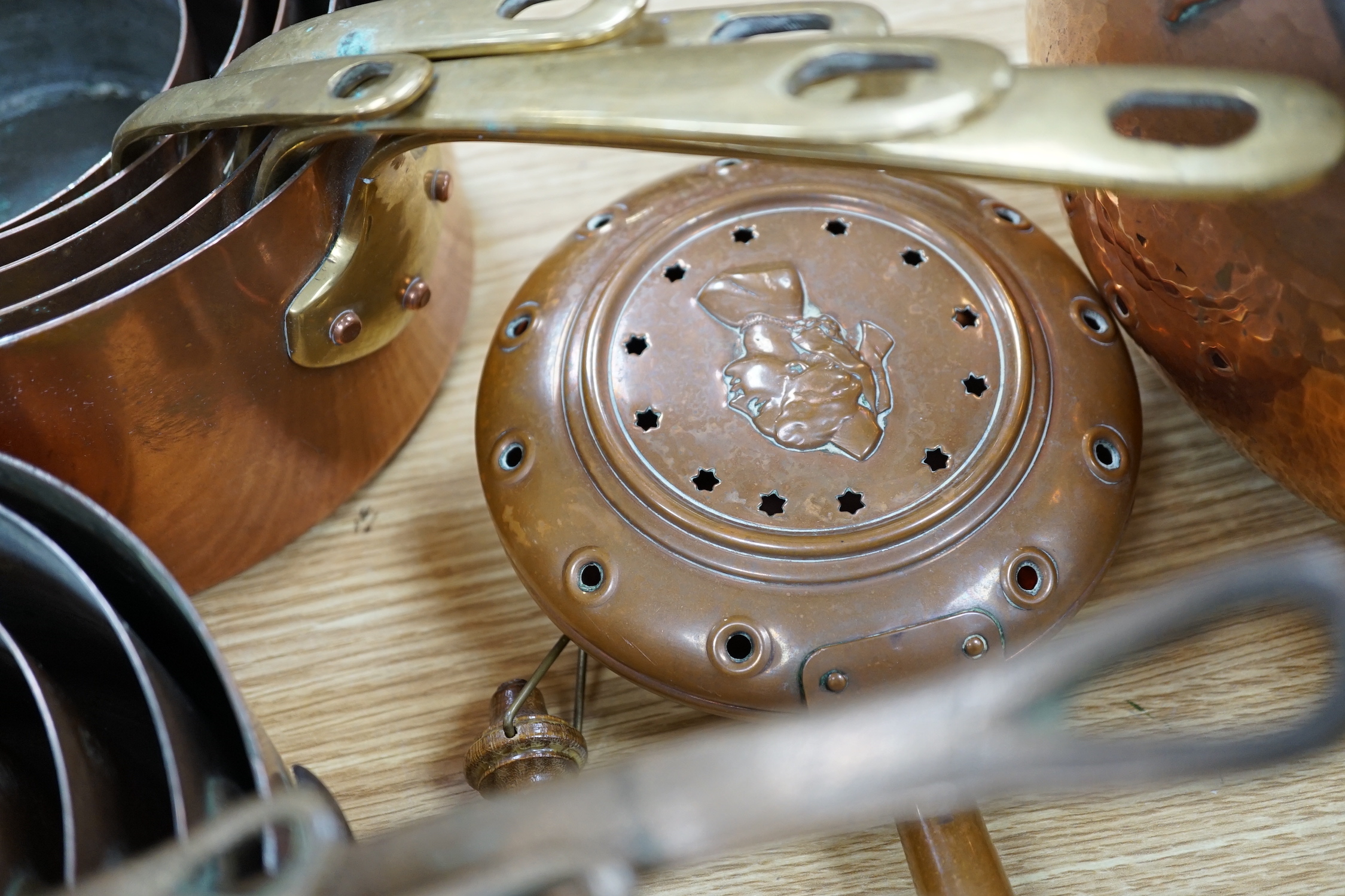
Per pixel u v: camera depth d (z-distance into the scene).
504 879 0.36
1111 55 0.46
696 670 0.49
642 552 0.49
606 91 0.43
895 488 0.50
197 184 0.49
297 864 0.36
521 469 0.51
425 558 0.58
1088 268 0.53
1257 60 0.43
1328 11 0.41
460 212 0.62
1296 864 0.50
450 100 0.45
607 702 0.55
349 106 0.44
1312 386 0.45
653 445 0.51
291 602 0.58
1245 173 0.38
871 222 0.55
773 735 0.36
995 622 0.48
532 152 0.68
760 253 0.54
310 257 0.49
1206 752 0.36
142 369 0.47
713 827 0.36
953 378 0.51
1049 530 0.49
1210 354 0.48
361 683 0.56
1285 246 0.43
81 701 0.46
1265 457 0.49
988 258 0.54
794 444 0.51
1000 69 0.40
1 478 0.42
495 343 0.55
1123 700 0.53
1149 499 0.57
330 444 0.55
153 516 0.51
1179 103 0.39
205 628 0.39
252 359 0.50
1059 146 0.39
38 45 0.64
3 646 0.45
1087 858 0.51
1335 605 0.36
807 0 0.46
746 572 0.49
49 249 0.46
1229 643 0.53
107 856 0.40
